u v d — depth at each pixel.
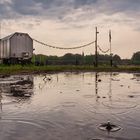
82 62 56.88
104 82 24.66
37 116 10.15
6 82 22.42
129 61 61.75
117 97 15.09
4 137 7.63
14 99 14.09
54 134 7.86
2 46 45.97
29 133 7.98
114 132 8.01
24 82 22.86
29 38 44.47
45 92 17.12
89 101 13.65
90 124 8.91
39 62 46.78
